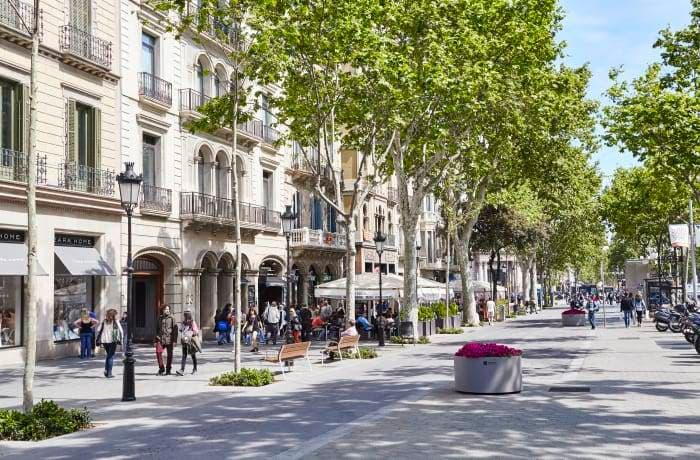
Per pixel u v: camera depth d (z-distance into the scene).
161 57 30.06
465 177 40.69
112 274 26.22
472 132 31.45
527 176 39.81
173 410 13.28
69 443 10.30
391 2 22.41
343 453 9.05
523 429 10.52
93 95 26.00
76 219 24.94
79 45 25.12
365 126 26.78
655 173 26.80
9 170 21.92
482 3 25.44
